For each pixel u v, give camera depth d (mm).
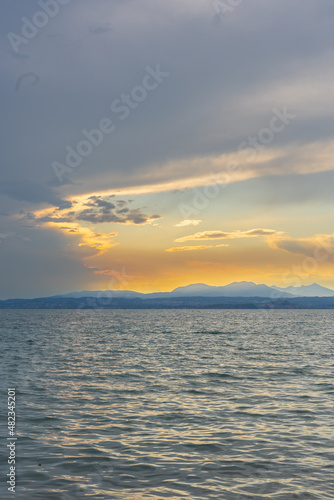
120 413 20891
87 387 27984
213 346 61375
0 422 19125
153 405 22688
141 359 44938
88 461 14305
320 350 55438
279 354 50219
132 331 102875
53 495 11688
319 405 22703
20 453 15047
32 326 129875
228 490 12070
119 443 16234
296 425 18750
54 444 16078
